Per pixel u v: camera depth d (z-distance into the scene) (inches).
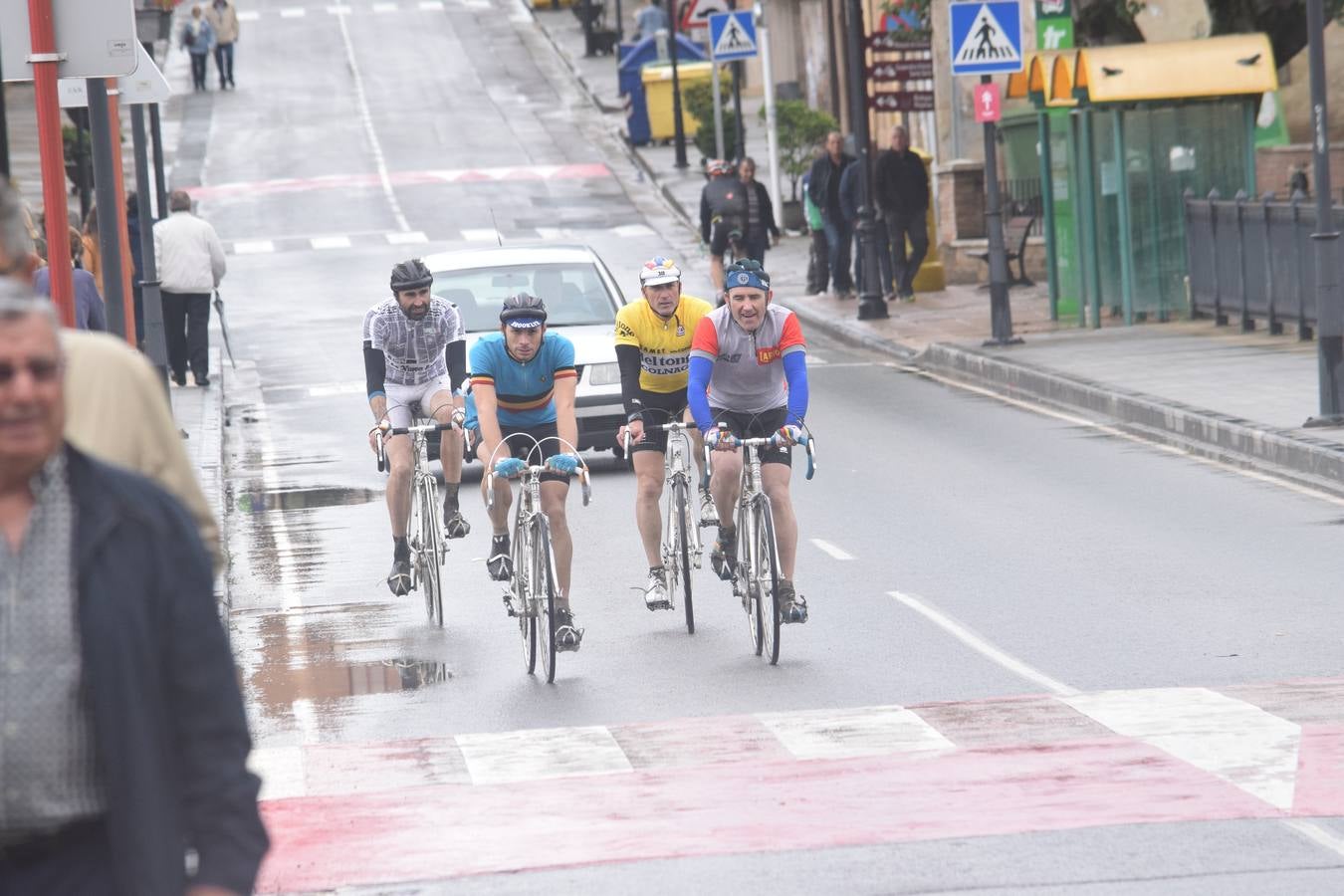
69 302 1217.4
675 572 1326.3
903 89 3740.2
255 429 2395.4
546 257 2143.2
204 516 550.9
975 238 3703.3
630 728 1059.9
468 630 1355.8
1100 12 3184.1
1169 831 833.5
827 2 5876.0
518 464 1210.0
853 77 3181.6
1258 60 2800.2
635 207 5068.9
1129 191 2883.9
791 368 1251.8
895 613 1321.4
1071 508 1683.1
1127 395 2164.1
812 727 1042.1
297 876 815.1
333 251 4436.5
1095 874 778.8
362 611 1433.3
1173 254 2893.7
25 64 1214.9
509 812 903.1
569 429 1241.4
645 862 818.2
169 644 419.5
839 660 1199.6
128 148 6072.8
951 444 2068.2
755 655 1232.8
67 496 421.7
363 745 1046.4
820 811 884.0
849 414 2325.3
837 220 3511.3
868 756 978.1
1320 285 1877.5
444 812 906.7
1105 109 2881.4
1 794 415.8
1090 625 1259.8
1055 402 2326.5
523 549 1230.9
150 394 550.9
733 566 1300.4
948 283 3703.3
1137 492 1743.4
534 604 1199.6
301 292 3846.0
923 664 1179.3
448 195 5280.5
